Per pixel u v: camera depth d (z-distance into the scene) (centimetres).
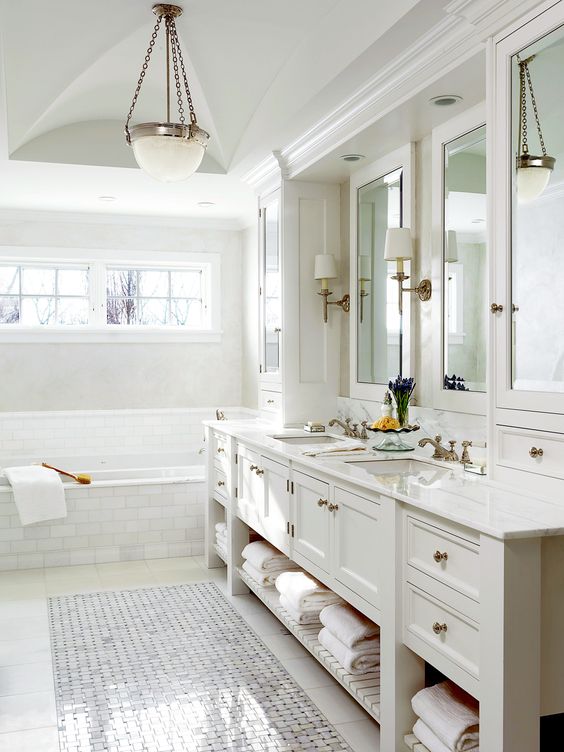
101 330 620
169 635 364
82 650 345
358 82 324
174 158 308
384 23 270
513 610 185
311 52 321
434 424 347
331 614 292
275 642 355
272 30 317
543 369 228
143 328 632
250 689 304
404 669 237
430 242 354
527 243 233
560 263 218
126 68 366
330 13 294
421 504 217
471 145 315
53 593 431
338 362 464
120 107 426
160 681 311
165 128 302
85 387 620
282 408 457
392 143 370
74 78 365
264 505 377
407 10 255
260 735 266
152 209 596
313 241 459
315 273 446
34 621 383
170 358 642
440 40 272
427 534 223
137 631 369
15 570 479
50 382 611
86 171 465
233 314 658
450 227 331
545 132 224
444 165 336
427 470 288
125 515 502
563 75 215
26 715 280
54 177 483
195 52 345
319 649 294
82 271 631
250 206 584
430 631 222
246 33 322
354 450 337
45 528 486
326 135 383
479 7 244
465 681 202
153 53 346
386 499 242
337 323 462
